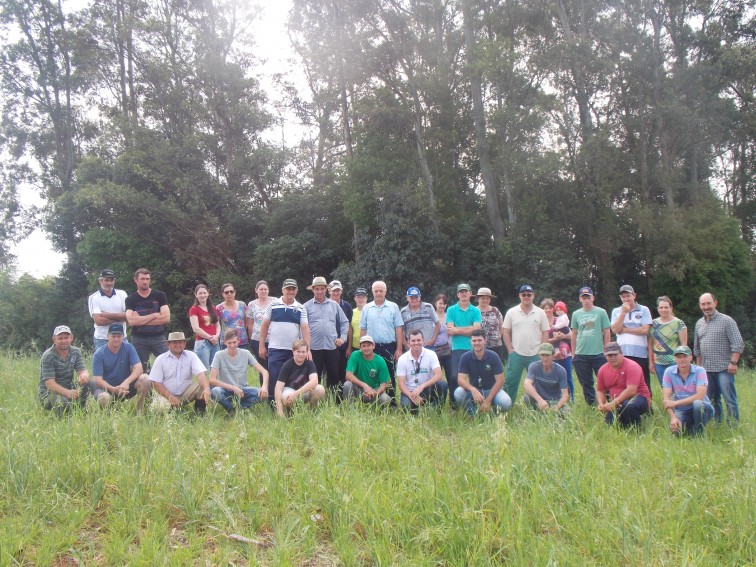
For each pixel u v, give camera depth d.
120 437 5.93
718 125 28.77
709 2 30.97
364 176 27.83
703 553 4.07
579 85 28.09
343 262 27.50
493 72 26.12
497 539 4.26
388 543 4.20
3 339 32.75
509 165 27.53
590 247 28.11
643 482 5.25
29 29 35.22
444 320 10.53
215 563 4.07
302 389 7.91
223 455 5.71
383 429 6.36
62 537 4.26
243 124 32.47
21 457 5.08
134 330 9.19
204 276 31.36
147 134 30.98
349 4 29.14
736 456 5.82
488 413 8.03
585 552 4.23
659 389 10.07
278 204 30.95
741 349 8.10
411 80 28.75
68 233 32.56
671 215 26.62
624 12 29.27
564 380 8.30
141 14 34.81
